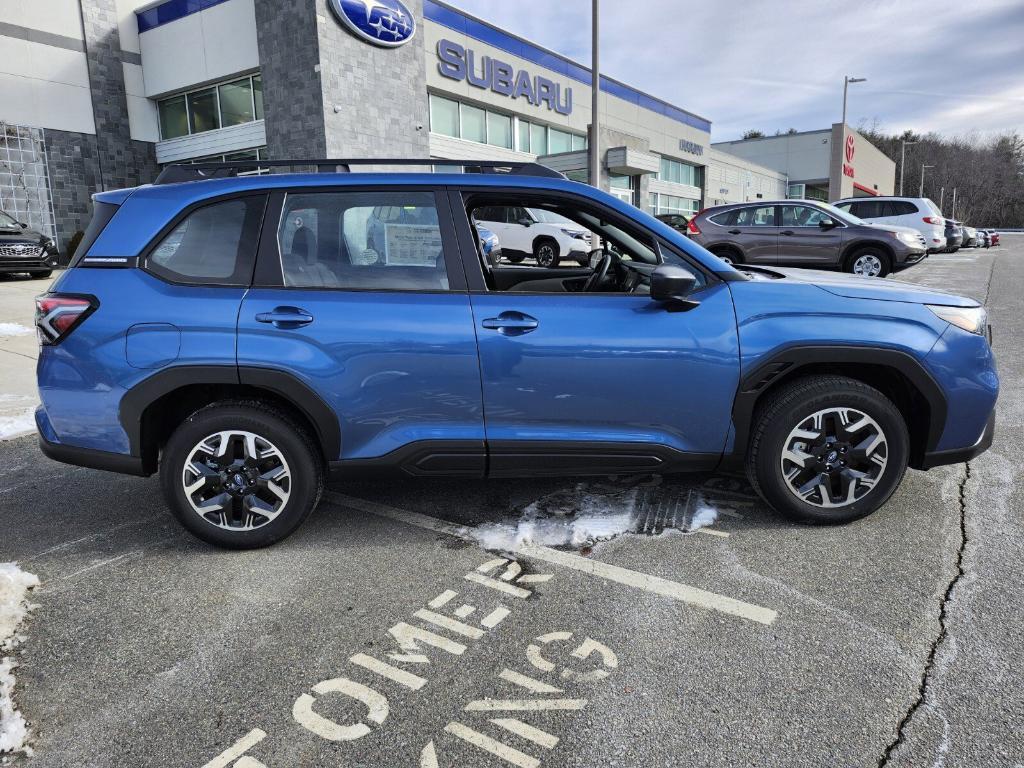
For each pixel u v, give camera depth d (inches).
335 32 617.3
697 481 148.4
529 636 96.0
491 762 73.2
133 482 160.2
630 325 116.5
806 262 470.3
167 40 738.8
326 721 80.0
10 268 525.3
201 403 124.9
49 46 711.1
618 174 1039.6
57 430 119.2
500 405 117.3
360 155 648.4
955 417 121.0
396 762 73.4
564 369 115.9
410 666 90.0
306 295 116.5
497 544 123.2
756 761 72.7
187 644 95.6
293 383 114.0
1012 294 451.8
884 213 723.4
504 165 125.4
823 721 78.3
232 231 119.1
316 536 128.0
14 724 80.2
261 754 74.9
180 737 77.8
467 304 116.7
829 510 124.3
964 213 4013.3
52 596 108.8
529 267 172.1
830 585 107.0
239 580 113.0
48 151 719.7
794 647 92.0
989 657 88.9
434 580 111.7
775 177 1860.2
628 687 84.9
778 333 116.9
